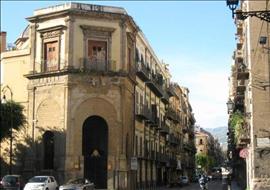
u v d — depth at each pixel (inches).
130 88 2070.6
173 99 3587.6
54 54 1926.7
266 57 1261.1
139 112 2226.9
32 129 1934.1
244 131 1524.4
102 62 1919.3
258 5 1245.7
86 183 1528.1
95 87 1898.4
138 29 2156.7
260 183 1232.2
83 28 1910.7
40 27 1966.0
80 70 1873.8
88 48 1916.8
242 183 2170.3
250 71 1269.7
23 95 2021.4
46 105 1914.4
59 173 1836.9
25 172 1930.4
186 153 4480.8
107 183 1872.5
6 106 1886.1
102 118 1900.8
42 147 1907.0
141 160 2282.2
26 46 2085.4
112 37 1950.1
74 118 1859.0
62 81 1882.4
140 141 2279.8
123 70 1939.0
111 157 1887.3
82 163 1846.7
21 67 2043.6
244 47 1627.7
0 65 2127.2
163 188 2554.1
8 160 2005.4
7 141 2014.0
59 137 1862.7
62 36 1910.7
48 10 1943.9
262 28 1268.5
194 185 3270.2
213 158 6875.0
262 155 1240.2
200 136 6742.1
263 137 1243.8
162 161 2869.1
